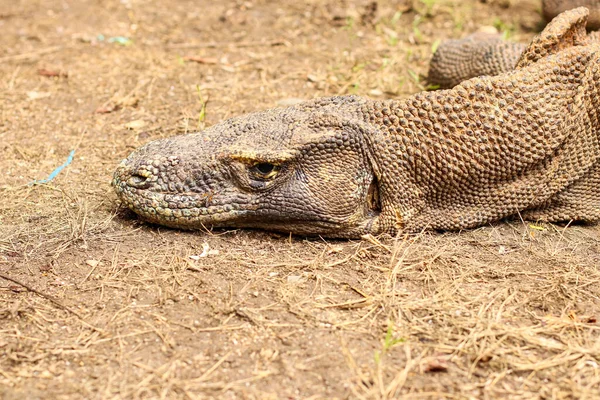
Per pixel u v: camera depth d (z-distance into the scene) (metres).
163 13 1.78
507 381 1.14
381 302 1.20
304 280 1.23
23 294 1.21
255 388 1.13
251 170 1.25
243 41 1.69
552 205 1.31
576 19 1.31
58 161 1.42
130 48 1.67
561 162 1.28
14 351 1.16
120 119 1.50
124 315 1.19
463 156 1.26
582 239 1.30
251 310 1.19
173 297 1.21
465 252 1.27
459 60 1.52
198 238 1.27
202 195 1.26
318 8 1.77
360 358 1.15
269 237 1.28
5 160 1.41
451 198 1.28
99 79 1.58
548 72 1.27
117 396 1.12
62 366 1.14
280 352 1.16
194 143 1.27
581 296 1.22
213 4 1.80
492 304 1.21
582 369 1.15
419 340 1.17
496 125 1.26
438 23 1.75
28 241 1.28
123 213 1.32
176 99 1.54
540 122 1.26
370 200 1.28
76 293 1.21
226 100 1.53
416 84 1.58
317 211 1.26
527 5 1.82
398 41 1.70
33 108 1.52
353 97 1.29
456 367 1.15
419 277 1.24
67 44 1.68
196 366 1.14
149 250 1.26
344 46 1.68
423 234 1.29
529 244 1.29
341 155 1.25
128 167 1.27
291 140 1.25
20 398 1.12
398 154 1.26
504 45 1.50
